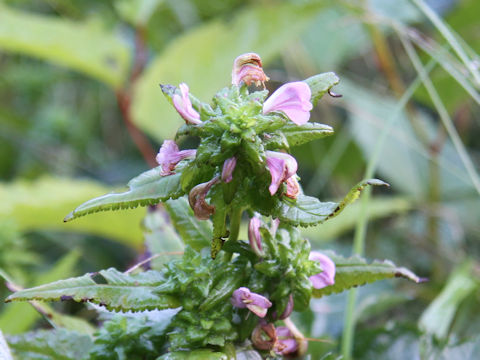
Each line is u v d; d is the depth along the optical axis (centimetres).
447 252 92
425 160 99
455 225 94
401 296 67
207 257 46
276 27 88
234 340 46
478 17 98
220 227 44
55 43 87
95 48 89
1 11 84
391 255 95
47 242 101
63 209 79
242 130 42
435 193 94
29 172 119
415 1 67
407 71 119
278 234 46
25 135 122
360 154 102
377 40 95
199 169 44
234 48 88
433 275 91
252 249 45
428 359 58
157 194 44
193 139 114
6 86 130
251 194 44
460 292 64
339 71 125
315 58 111
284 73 119
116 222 80
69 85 134
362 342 59
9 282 53
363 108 103
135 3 93
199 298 45
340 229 87
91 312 71
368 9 82
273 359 48
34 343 49
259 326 46
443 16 109
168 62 87
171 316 48
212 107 44
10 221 68
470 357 57
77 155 125
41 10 138
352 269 47
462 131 110
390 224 99
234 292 45
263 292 46
